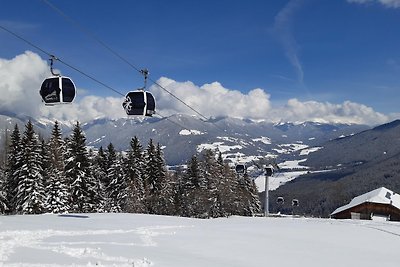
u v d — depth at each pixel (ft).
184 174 274.36
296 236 84.28
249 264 55.57
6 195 184.14
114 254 54.08
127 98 72.90
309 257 62.64
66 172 194.18
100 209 208.44
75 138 200.34
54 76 63.16
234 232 86.99
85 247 59.67
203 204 246.27
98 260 49.14
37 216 113.39
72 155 197.16
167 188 244.83
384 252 70.44
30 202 175.73
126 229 85.66
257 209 294.46
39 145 187.11
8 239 63.67
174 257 55.06
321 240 80.38
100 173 238.48
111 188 229.86
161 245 66.44
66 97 63.05
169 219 117.19
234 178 270.05
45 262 44.96
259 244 72.02
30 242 62.08
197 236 78.64
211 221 118.21
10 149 188.03
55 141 205.36
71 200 191.42
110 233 78.23
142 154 241.35
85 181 197.16
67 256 50.34
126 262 48.98
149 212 234.99
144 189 231.09
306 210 495.41
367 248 73.61
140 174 234.38
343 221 128.67
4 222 90.12
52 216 114.21
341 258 63.10
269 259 59.88
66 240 66.03
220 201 251.80
